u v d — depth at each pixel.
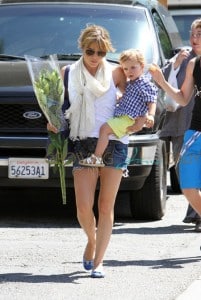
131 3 20.69
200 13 36.97
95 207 20.39
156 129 18.36
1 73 18.45
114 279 13.80
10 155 17.92
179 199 22.22
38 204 20.98
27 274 14.11
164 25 21.88
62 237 17.02
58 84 13.73
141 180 18.22
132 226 18.28
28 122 17.81
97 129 13.76
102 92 13.66
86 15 20.20
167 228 18.09
